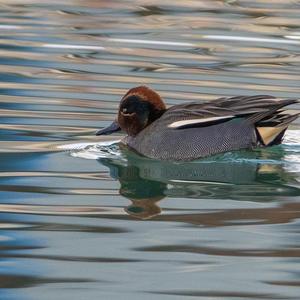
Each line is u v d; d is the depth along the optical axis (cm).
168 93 1677
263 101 1408
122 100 1451
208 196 1207
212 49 2039
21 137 1435
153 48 2036
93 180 1264
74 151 1386
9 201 1165
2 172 1278
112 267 962
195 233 1060
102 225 1088
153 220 1105
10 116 1537
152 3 2533
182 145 1391
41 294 897
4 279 930
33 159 1340
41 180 1252
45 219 1102
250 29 2245
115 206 1159
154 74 1816
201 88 1712
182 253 1000
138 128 1443
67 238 1041
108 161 1356
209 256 992
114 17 2358
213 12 2441
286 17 2386
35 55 1956
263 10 2469
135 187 1238
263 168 1341
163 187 1248
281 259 984
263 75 1817
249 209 1149
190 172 1325
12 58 1925
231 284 922
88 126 1505
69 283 923
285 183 1268
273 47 2070
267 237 1046
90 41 2092
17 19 2298
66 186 1230
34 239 1038
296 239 1039
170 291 906
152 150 1399
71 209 1139
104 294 898
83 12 2408
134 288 912
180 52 2006
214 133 1394
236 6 2516
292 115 1408
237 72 1841
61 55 1959
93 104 1616
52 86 1720
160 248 1014
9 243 1025
